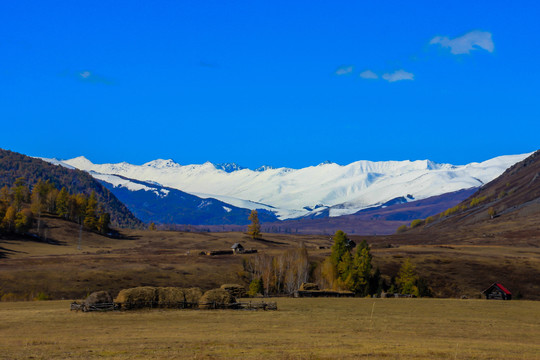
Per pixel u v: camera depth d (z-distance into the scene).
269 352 43.47
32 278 153.12
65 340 51.53
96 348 46.12
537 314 84.19
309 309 85.00
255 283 146.75
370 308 88.12
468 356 42.75
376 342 51.09
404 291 154.62
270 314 76.62
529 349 49.31
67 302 92.94
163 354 42.56
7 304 90.19
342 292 122.25
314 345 48.00
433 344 50.59
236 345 48.03
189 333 56.91
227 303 81.69
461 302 101.69
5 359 40.62
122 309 77.19
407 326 66.19
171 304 79.94
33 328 60.72
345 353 42.88
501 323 72.00
